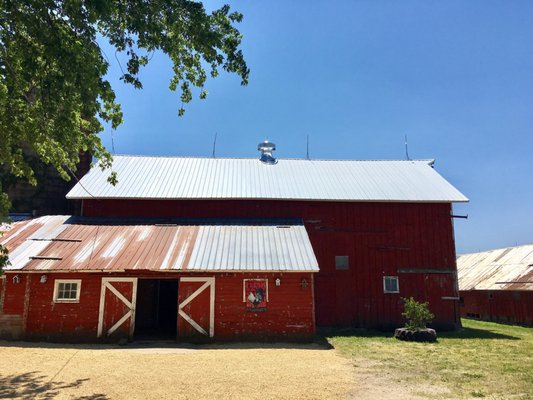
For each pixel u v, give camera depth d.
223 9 9.55
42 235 18.11
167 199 21.56
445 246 21.67
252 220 21.34
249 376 9.98
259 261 16.50
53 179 25.73
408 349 14.60
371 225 21.78
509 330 22.23
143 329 19.55
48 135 9.09
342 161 26.88
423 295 21.03
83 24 7.71
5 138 8.43
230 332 15.75
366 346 15.21
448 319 20.86
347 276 21.05
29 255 16.36
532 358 12.88
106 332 15.53
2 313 15.60
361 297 20.83
